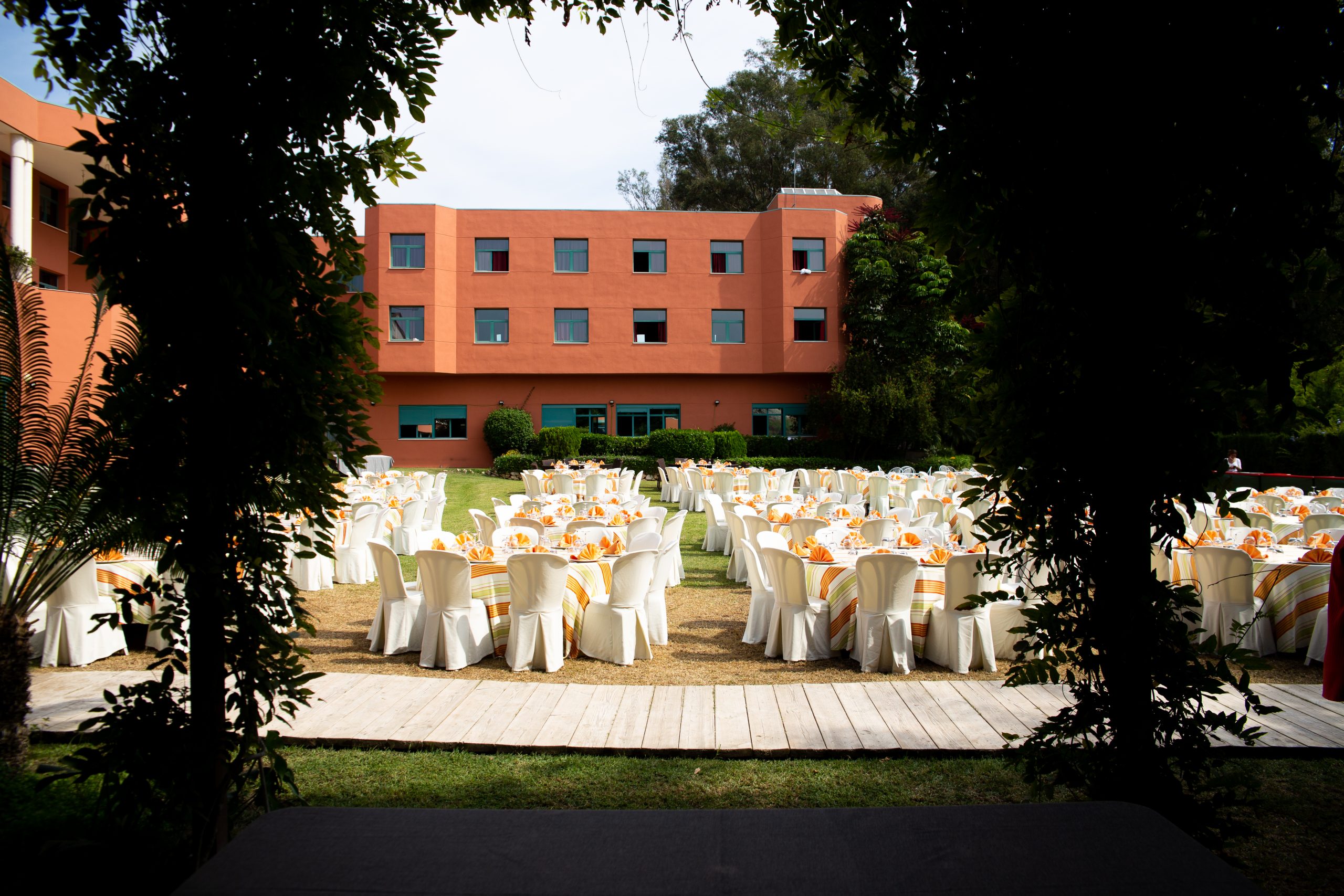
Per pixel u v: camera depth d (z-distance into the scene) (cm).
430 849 187
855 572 645
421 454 3031
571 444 2786
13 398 371
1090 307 258
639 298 3058
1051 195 251
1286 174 226
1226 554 658
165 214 254
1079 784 274
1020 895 171
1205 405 249
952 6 249
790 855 185
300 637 705
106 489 257
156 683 277
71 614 593
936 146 263
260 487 272
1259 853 338
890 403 2736
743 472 1759
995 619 634
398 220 2927
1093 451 260
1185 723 266
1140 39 228
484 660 640
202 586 266
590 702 513
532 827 197
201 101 256
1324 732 449
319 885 173
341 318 276
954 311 294
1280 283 237
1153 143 235
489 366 2992
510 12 363
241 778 287
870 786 398
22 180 1430
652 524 886
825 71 323
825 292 3053
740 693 532
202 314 254
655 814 203
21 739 392
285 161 266
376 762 428
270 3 260
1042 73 240
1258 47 220
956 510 1113
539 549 712
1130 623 259
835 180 4347
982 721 475
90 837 304
